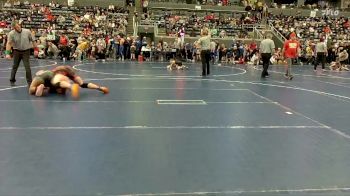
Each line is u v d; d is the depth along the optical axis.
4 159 5.14
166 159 5.26
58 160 5.13
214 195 4.18
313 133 6.89
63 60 23.41
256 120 7.85
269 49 16.53
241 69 21.20
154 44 28.70
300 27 36.41
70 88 10.10
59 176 4.59
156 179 4.55
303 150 5.85
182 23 34.41
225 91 11.95
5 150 5.50
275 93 11.82
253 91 12.12
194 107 9.12
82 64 20.95
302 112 8.84
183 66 20.59
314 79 16.77
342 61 25.45
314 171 4.96
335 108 9.50
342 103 10.32
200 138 6.37
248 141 6.26
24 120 7.31
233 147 5.90
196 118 7.90
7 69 16.56
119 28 32.56
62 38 24.00
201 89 12.26
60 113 7.99
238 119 7.91
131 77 15.16
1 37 24.89
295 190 4.36
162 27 33.59
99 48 25.41
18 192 4.14
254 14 38.31
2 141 5.93
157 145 5.90
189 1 42.47
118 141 6.05
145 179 4.55
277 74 18.56
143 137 6.33
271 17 39.41
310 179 4.69
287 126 7.39
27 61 11.45
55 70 10.66
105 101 9.54
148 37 32.97
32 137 6.18
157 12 38.03
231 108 9.11
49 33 26.47
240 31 34.56
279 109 9.15
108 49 26.22
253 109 9.06
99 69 18.17
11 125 6.91
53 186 4.30
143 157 5.32
